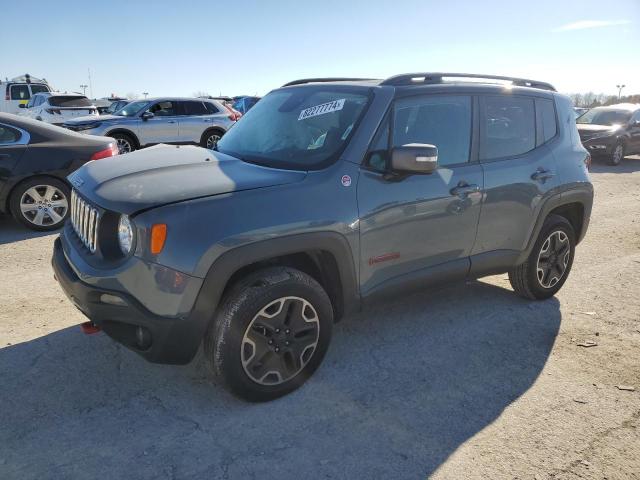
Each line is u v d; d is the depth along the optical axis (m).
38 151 6.63
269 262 3.15
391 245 3.45
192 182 2.94
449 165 3.78
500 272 4.33
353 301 3.37
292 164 3.37
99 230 2.90
